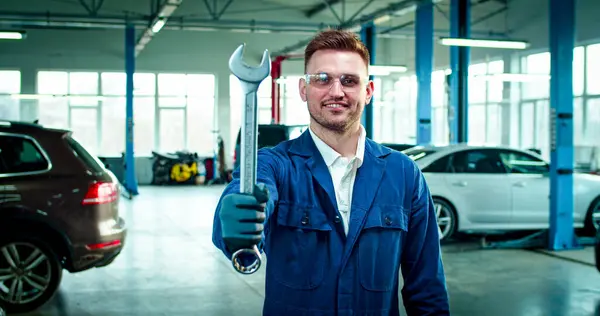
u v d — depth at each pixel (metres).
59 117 20.78
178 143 21.75
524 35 17.50
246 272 1.15
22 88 20.27
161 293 5.63
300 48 20.25
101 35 20.69
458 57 12.13
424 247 1.76
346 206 1.60
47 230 4.77
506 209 8.13
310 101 1.58
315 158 1.60
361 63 1.58
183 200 14.78
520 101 18.09
